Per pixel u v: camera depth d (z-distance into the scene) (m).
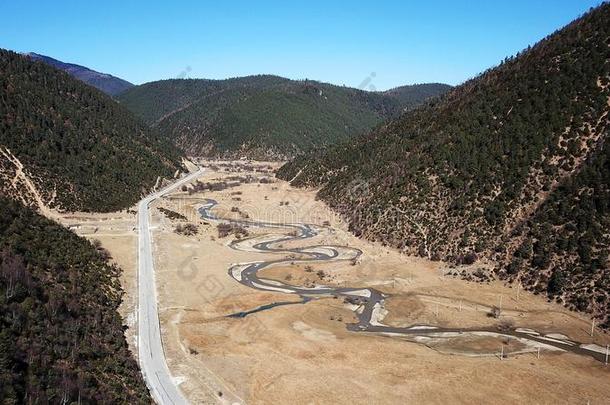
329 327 95.00
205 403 67.69
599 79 137.12
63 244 100.94
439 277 120.25
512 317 99.38
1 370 53.44
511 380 75.50
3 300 65.25
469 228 128.12
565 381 75.56
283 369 78.00
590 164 119.75
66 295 81.19
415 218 143.75
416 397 70.69
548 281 107.75
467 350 85.94
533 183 126.88
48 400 53.69
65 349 66.00
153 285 111.81
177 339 87.00
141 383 70.44
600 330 92.94
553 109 138.12
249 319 97.50
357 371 77.81
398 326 96.56
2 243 83.38
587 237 107.94
